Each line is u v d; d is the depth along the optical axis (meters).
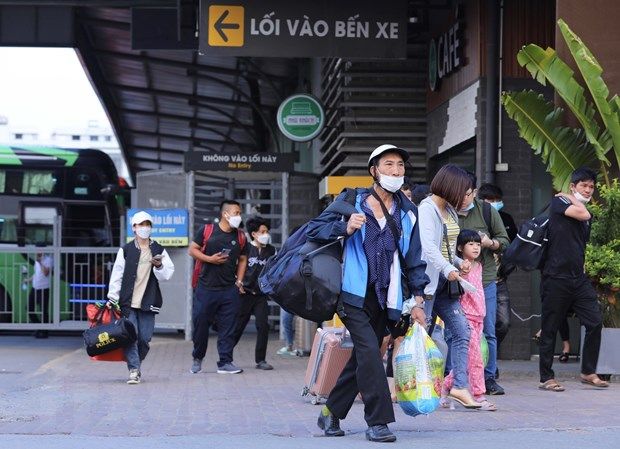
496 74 16.05
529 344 15.95
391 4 16.17
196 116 37.97
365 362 8.09
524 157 16.03
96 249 21.92
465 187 9.61
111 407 10.76
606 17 14.12
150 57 28.22
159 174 21.38
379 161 8.20
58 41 23.00
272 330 24.19
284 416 9.98
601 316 12.08
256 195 23.27
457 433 8.72
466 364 10.16
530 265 11.79
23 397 11.67
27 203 26.59
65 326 21.86
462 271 9.88
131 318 13.23
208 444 8.18
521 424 9.27
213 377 14.00
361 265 8.09
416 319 8.38
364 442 8.19
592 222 13.26
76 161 26.80
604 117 13.58
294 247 8.07
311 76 26.48
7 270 21.97
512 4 16.09
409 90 19.64
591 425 9.22
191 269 20.64
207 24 15.97
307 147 28.98
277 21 16.05
